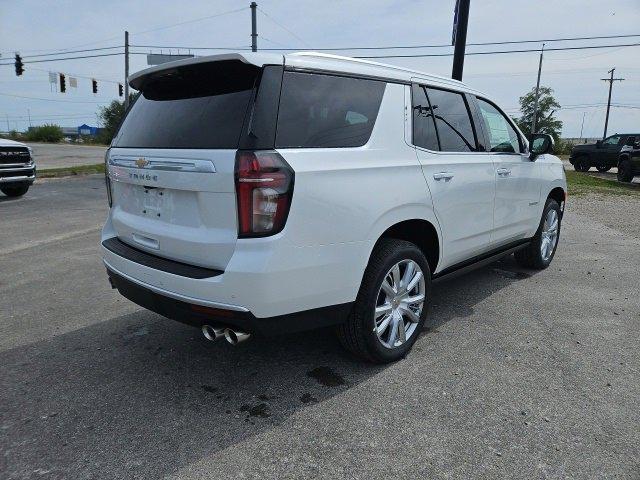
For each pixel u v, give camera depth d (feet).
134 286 9.78
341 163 9.05
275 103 8.35
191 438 8.36
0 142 40.11
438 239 11.79
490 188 13.58
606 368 10.77
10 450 8.05
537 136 16.06
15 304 14.96
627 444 8.13
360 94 9.86
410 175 10.53
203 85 9.27
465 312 14.17
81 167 76.69
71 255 21.16
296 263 8.45
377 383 10.12
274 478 7.39
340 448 8.07
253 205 7.99
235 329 8.54
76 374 10.58
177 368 10.83
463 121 12.97
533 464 7.64
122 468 7.63
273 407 9.29
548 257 18.90
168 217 9.39
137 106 10.98
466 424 8.70
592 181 60.59
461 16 33.76
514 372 10.57
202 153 8.39
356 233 9.29
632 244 23.44
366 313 10.03
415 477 7.38
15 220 30.53
